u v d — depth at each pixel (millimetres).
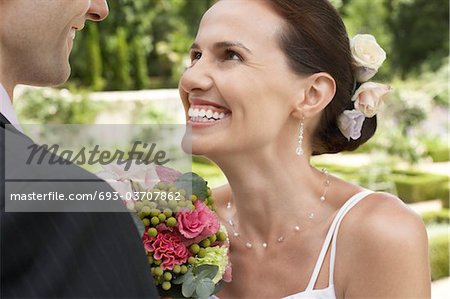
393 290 2709
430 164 18469
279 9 2809
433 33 30781
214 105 2773
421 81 24688
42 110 16781
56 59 1942
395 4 30719
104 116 17625
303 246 2961
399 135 16406
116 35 22172
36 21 1847
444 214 13539
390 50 30219
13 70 1896
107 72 22406
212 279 2598
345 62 2969
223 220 3180
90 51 21000
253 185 2947
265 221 3023
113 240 1645
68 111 16969
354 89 3102
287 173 2961
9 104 1871
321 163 17625
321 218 2977
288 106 2854
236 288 3088
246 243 3082
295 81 2840
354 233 2812
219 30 2771
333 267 2867
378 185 15492
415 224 2781
